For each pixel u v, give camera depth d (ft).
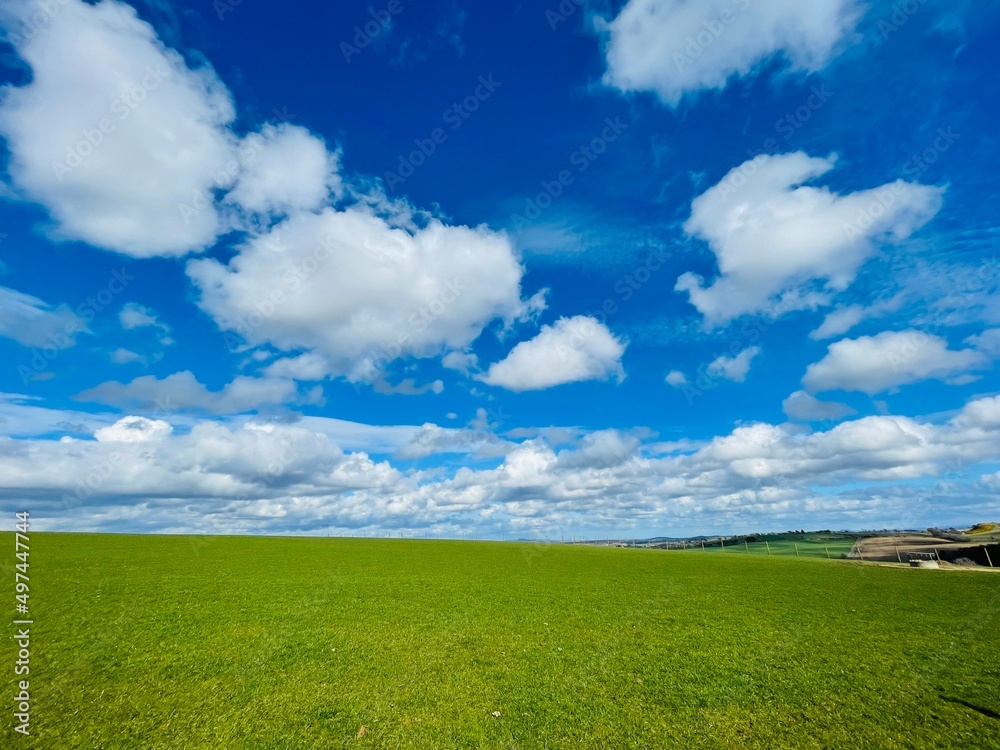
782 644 71.46
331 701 48.03
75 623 72.23
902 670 59.16
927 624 86.69
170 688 50.11
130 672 54.03
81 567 124.88
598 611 95.96
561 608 98.53
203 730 41.22
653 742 40.40
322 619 82.38
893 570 189.06
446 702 48.24
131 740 39.04
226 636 69.77
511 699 49.19
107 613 79.20
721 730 42.55
